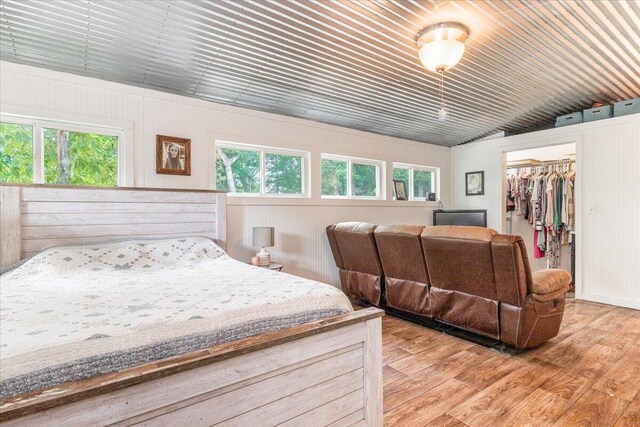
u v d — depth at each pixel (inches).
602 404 76.4
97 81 117.3
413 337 118.9
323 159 181.6
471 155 226.2
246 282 76.7
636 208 151.9
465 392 82.5
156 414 42.3
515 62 119.6
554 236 199.3
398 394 81.8
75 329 46.6
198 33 97.6
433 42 98.3
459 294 112.3
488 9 89.7
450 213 213.0
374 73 126.5
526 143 193.6
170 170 130.3
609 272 160.1
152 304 59.2
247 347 48.5
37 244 103.7
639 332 121.9
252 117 152.4
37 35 95.3
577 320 135.6
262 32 98.2
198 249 118.3
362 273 152.0
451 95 150.3
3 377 36.0
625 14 92.0
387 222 203.6
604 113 161.2
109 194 114.9
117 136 123.3
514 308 98.8
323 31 98.7
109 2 83.0
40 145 110.7
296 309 59.7
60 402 35.6
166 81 127.6
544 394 81.0
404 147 213.8
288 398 53.9
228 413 48.0
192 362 43.9
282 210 161.6
